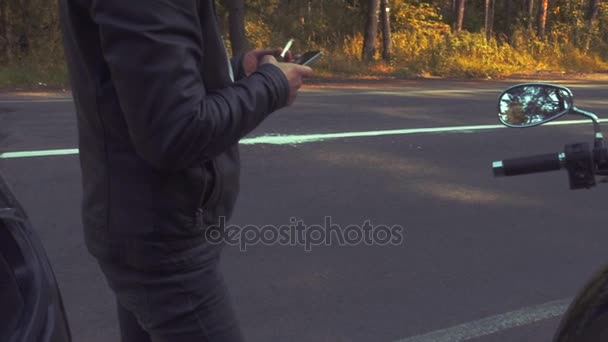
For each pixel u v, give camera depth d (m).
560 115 2.17
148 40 1.43
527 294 4.20
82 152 1.73
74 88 1.64
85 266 4.41
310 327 3.75
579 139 8.85
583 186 2.07
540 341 3.65
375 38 20.98
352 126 9.27
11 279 1.80
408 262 4.64
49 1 18.25
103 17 1.45
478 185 6.54
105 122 1.60
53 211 5.37
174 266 1.71
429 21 26.19
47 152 7.18
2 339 1.63
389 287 4.25
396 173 6.87
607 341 1.93
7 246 1.88
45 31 18.19
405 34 24.11
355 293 4.16
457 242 5.03
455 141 8.47
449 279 4.39
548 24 30.19
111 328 3.68
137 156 1.60
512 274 4.49
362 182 6.50
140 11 1.43
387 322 3.82
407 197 6.09
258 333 3.67
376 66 20.02
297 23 23.53
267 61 1.72
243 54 2.09
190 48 1.49
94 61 1.57
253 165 6.94
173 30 1.46
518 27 27.36
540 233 5.27
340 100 12.17
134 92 1.44
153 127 1.45
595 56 25.14
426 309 3.98
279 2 23.83
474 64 21.38
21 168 6.54
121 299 1.85
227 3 17.67
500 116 2.25
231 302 1.89
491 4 31.66
